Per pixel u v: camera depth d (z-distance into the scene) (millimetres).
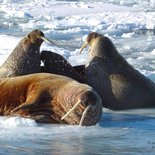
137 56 49656
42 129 25750
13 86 28172
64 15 78562
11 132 25062
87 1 97875
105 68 32531
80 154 21609
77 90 26250
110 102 32250
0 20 74375
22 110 27500
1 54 45000
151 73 40125
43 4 89500
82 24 70250
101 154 21672
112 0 100250
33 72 32375
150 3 96562
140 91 32656
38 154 21484
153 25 68375
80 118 26266
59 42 57781
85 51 50969
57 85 27188
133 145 23219
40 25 69312
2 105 28172
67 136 24578
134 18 75062
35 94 27172
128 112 31047
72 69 32875
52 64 32938
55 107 26984
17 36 59625
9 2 94062
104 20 72875
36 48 32594
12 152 21797
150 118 29203
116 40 59625
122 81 32375
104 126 26797
